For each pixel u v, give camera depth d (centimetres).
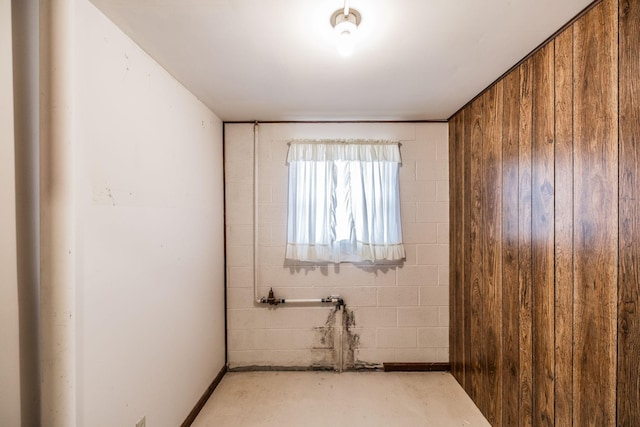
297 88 190
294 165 251
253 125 254
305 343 253
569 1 110
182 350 180
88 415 111
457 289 235
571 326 121
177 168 176
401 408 204
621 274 100
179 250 178
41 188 100
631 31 96
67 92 100
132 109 136
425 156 253
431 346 251
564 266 125
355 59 154
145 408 144
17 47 102
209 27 126
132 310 136
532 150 146
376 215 249
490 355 186
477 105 202
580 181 117
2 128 101
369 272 252
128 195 133
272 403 210
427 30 129
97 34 115
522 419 154
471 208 211
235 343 252
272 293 249
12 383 103
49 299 100
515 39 135
